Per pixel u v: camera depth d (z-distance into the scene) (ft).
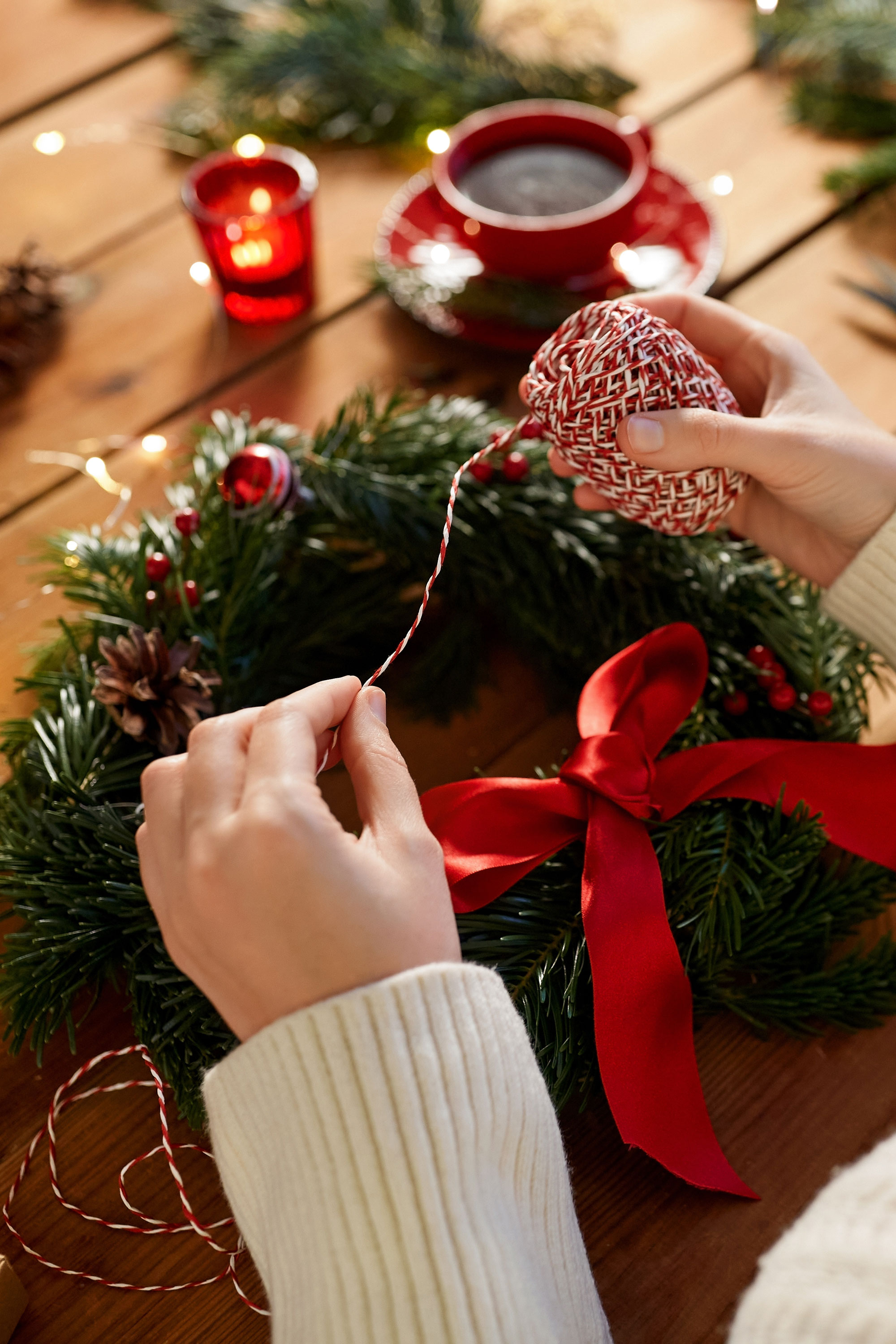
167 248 2.47
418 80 2.65
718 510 1.78
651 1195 1.59
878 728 1.91
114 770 1.77
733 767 1.69
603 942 1.60
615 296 2.27
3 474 2.18
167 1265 1.58
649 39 2.80
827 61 2.70
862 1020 1.68
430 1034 1.40
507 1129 1.41
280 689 1.92
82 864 1.71
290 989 1.42
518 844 1.66
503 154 2.37
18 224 2.52
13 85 2.78
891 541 1.77
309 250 2.31
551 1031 1.62
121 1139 1.66
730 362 1.94
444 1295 1.35
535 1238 1.42
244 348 2.32
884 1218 1.33
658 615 1.91
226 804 1.47
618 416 1.68
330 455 2.02
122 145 2.64
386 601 2.00
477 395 2.24
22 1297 1.55
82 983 1.67
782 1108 1.64
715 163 2.55
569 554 1.96
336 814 1.85
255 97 2.66
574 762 1.69
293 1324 1.37
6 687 1.95
